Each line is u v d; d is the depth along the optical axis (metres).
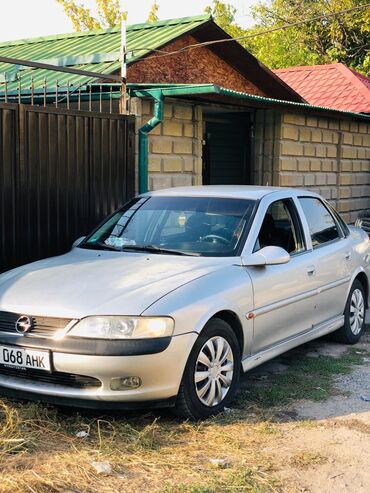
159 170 9.38
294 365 6.48
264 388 5.74
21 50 12.88
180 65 11.34
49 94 9.16
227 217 5.96
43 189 7.47
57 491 3.75
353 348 7.18
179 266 5.29
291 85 17.53
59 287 4.97
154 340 4.53
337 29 28.92
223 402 5.08
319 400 5.48
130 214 6.43
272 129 11.81
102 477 3.96
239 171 12.01
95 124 8.05
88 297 4.75
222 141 11.63
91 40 12.36
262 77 12.29
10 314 4.80
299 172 12.42
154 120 8.66
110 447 4.35
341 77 17.06
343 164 13.94
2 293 5.02
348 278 7.07
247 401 5.40
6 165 7.08
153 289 4.81
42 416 4.78
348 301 7.17
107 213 8.25
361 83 16.41
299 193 6.76
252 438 4.66
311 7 29.97
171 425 4.81
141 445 4.42
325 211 7.18
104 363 4.47
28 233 7.33
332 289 6.71
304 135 12.45
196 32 11.42
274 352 5.76
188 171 9.91
